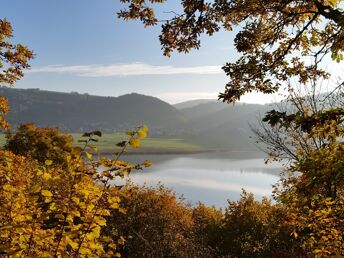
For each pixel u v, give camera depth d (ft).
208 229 78.38
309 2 23.12
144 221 59.00
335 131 15.67
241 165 603.26
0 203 13.52
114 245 13.98
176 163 633.20
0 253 12.07
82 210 12.59
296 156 32.60
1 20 44.37
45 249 12.66
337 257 14.57
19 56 46.01
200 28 24.67
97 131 11.91
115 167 12.06
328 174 15.06
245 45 24.61
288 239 54.65
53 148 12.21
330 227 19.48
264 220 66.03
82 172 11.85
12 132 129.80
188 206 85.20
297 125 15.55
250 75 24.91
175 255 57.11
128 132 11.89
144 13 25.02
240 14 24.93
